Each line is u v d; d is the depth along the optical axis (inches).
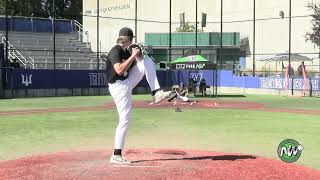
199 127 683.4
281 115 892.0
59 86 1535.4
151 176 316.8
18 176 324.2
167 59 2365.9
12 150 472.4
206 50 2345.0
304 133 614.5
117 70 344.8
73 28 2255.2
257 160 387.5
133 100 1331.2
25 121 764.6
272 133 613.6
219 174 325.7
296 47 2164.1
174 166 350.6
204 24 2442.2
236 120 789.9
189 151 439.5
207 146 497.4
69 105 1138.7
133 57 343.9
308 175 335.6
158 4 2669.8
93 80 1619.1
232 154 425.7
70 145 506.0
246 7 2365.9
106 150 449.7
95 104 1176.8
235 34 2322.8
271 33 2269.9
